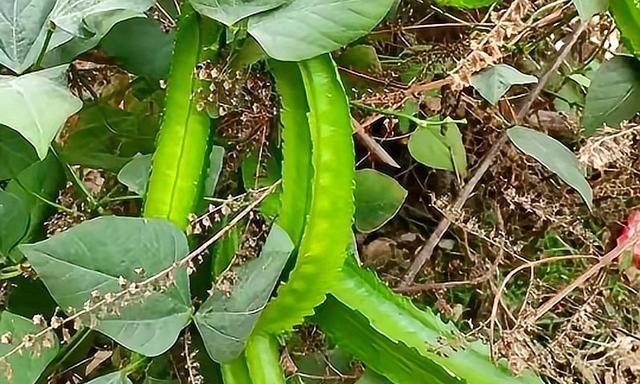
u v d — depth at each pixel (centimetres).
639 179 52
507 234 57
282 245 38
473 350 42
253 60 42
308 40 38
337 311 42
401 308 42
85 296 36
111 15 42
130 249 37
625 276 51
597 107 51
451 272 56
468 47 49
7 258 44
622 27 46
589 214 55
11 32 38
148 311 38
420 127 51
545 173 56
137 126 50
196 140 40
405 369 42
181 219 40
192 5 39
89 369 47
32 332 38
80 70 50
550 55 59
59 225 44
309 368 48
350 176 40
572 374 46
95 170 52
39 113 33
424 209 58
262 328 41
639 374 43
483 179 57
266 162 45
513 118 55
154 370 45
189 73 41
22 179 44
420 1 54
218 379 44
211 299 39
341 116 40
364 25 39
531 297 47
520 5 44
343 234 40
